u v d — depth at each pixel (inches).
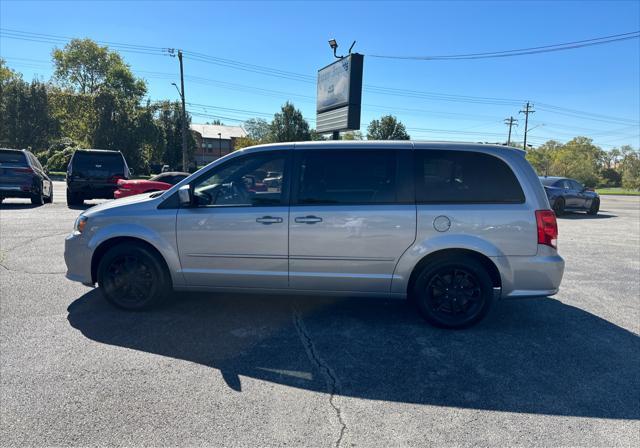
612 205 1063.0
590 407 119.6
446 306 174.1
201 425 107.2
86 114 2006.6
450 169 171.2
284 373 135.4
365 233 169.0
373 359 146.5
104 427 105.2
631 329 179.2
